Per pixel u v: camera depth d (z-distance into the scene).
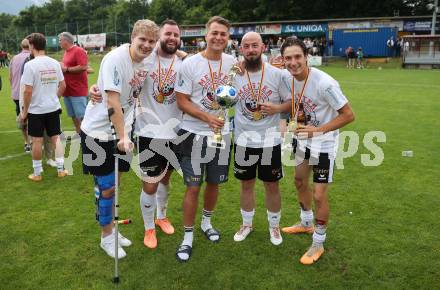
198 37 38.66
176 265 3.67
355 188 5.40
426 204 4.88
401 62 30.05
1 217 4.61
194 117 3.65
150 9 56.69
